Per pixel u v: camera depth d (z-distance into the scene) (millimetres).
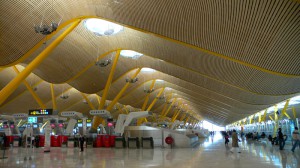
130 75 39969
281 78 16156
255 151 17672
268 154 15312
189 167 10453
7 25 16219
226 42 13398
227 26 12086
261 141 32875
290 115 35594
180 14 12461
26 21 16375
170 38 14852
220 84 23938
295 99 27234
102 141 27016
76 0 15742
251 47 13109
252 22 11227
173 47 17641
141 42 20672
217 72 19047
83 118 30594
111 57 28766
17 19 16094
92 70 29703
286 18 10320
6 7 15250
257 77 17266
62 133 32969
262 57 13672
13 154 18344
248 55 13906
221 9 11117
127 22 15156
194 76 24672
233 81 19578
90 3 15438
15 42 17375
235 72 17812
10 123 32312
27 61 24016
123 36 22188
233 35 12617
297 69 13750
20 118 30500
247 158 13453
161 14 13070
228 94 26391
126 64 31922
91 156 16281
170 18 13078
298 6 9453
